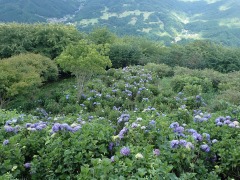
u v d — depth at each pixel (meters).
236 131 5.64
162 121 5.95
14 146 5.04
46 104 14.42
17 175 4.71
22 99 15.88
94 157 4.88
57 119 8.00
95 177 3.90
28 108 14.53
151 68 22.91
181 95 13.38
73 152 4.65
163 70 22.55
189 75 18.70
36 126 5.88
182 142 4.62
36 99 15.63
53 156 4.78
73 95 14.91
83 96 14.51
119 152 4.58
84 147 4.81
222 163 4.77
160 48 38.22
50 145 5.09
